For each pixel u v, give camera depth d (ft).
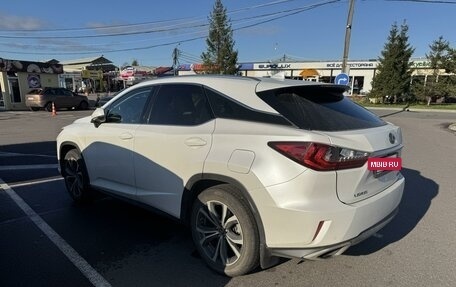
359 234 9.99
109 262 12.12
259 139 10.00
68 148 17.94
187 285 10.76
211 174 10.77
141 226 15.06
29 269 11.62
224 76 12.28
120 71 173.88
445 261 12.16
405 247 13.17
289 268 11.59
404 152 32.14
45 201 18.26
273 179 9.57
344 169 9.59
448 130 49.47
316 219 9.21
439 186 20.99
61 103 92.02
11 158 29.01
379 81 118.83
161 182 12.54
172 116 12.59
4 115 75.41
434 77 112.68
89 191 17.12
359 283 10.80
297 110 10.30
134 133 13.52
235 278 11.03
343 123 10.48
